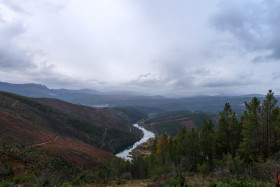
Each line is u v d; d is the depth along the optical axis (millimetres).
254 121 22328
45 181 12234
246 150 22000
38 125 85938
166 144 33000
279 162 11023
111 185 14984
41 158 29844
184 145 28047
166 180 12312
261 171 9773
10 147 30297
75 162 42375
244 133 23047
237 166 11438
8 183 11000
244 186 8180
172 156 28578
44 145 52375
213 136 25500
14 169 19234
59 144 60656
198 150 26156
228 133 25469
